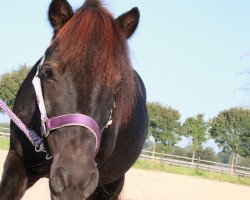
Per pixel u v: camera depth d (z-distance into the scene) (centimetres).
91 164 293
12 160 394
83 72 303
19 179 390
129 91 341
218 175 2794
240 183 2553
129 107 363
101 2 348
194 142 4428
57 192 282
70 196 280
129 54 338
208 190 1675
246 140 4262
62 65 304
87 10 328
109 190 493
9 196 383
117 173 458
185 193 1412
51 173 288
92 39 310
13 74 3638
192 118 4481
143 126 473
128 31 373
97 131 306
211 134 4441
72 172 282
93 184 292
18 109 407
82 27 314
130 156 459
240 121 4288
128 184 1400
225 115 4384
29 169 401
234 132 4309
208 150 5547
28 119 390
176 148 5828
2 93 3619
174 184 1692
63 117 301
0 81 3628
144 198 1115
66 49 306
